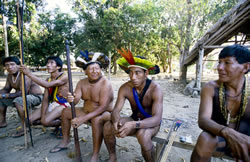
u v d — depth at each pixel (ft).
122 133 5.93
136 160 7.84
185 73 43.24
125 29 61.62
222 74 4.91
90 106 8.25
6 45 36.14
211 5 41.93
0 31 41.81
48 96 9.82
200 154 4.89
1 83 35.78
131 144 9.43
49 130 11.15
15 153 8.38
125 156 8.18
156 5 59.72
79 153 7.58
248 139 4.18
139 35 58.85
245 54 4.69
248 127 5.33
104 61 8.24
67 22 73.51
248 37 33.45
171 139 6.42
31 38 51.88
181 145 6.34
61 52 75.92
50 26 71.92
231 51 4.70
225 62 4.84
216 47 25.84
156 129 6.66
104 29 59.26
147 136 6.05
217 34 24.59
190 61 37.55
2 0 42.91
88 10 64.80
